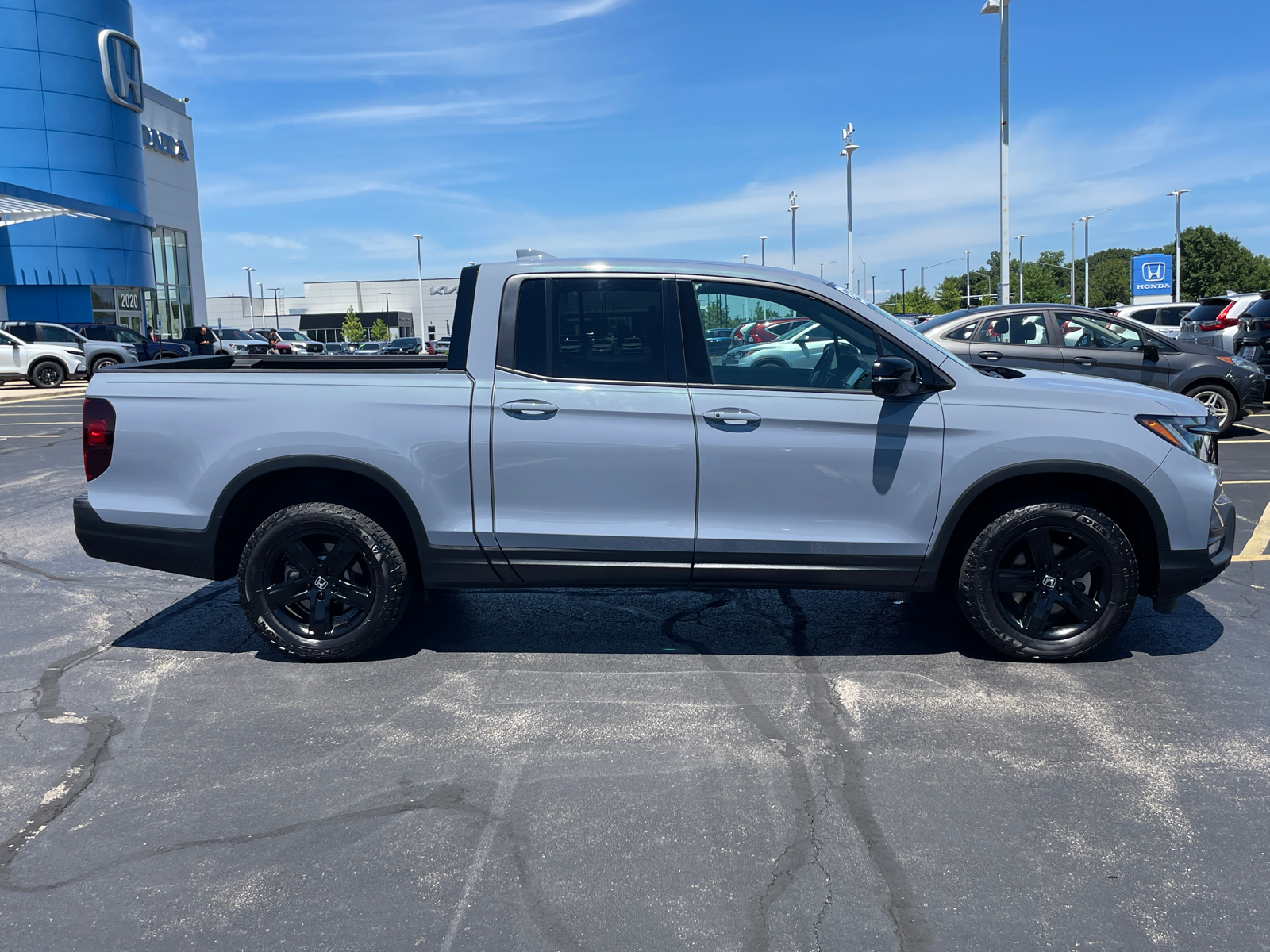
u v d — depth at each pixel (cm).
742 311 427
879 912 257
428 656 458
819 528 425
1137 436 419
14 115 3216
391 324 10344
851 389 424
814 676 429
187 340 3262
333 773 338
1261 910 256
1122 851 285
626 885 269
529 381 424
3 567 635
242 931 251
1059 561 435
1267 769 336
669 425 419
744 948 242
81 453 1205
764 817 306
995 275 12050
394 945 245
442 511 429
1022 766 340
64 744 363
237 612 532
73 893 268
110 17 3431
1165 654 453
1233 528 442
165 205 4622
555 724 379
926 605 536
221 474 431
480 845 291
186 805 316
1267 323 1365
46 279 3309
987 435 418
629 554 427
